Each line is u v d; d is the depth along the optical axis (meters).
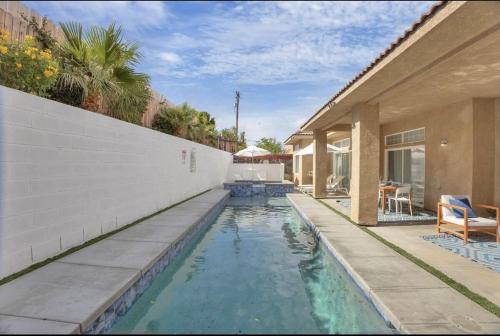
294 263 6.38
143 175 9.41
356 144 9.28
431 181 11.56
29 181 4.92
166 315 4.25
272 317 4.18
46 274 4.66
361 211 8.98
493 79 7.46
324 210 11.76
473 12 3.94
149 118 12.78
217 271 5.93
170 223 8.51
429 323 3.61
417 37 4.76
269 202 16.38
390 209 11.51
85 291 4.12
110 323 3.96
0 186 4.39
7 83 5.06
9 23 6.00
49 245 5.39
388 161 15.22
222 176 24.33
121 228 7.86
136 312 4.35
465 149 9.70
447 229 7.86
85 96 7.02
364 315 4.24
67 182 5.87
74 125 6.09
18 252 4.73
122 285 4.31
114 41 8.02
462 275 5.15
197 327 3.95
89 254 5.64
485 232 7.92
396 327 3.68
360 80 7.18
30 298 3.92
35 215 5.06
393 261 5.76
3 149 4.44
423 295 4.34
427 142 11.79
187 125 15.45
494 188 9.38
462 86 8.12
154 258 5.46
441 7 4.14
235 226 10.12
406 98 9.53
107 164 7.34
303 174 25.16
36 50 5.37
